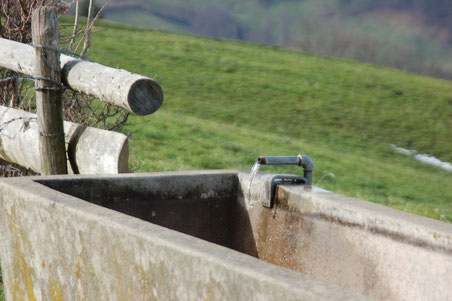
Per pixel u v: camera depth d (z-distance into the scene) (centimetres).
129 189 401
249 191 415
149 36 4044
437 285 304
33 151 552
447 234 302
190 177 423
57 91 518
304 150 2092
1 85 681
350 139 2619
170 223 418
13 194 361
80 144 523
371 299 197
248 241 428
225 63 3606
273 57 3975
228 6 11762
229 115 2698
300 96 3144
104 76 469
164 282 259
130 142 1612
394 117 2997
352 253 351
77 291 316
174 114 2422
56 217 323
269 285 214
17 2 680
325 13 10475
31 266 355
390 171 2072
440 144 2712
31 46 550
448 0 11238
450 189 1947
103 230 291
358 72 3750
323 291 203
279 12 11031
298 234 387
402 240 324
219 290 233
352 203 361
